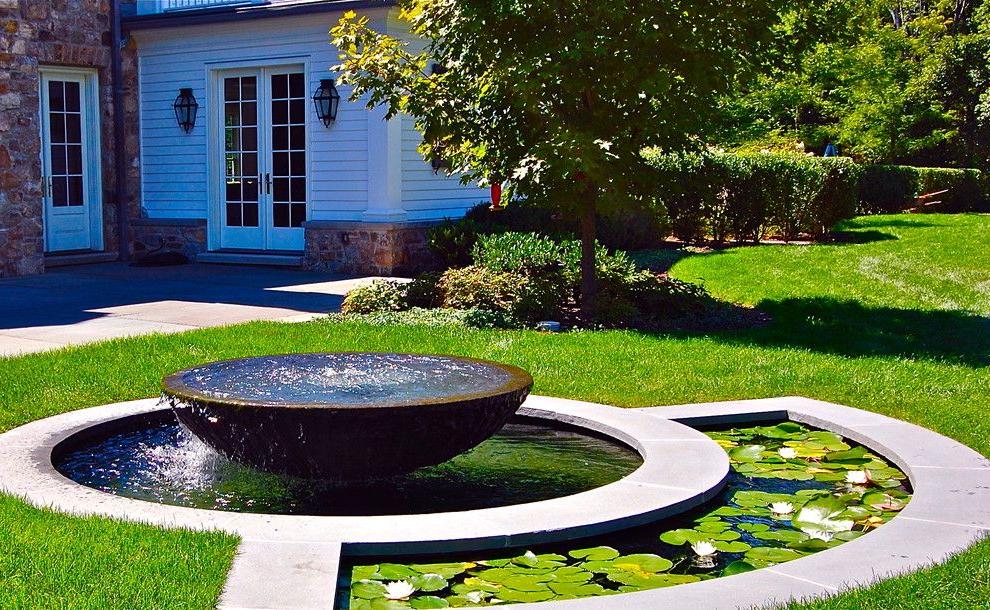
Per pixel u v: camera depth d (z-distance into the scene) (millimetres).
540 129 9008
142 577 3113
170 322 8906
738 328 8820
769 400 6109
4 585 3004
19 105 12195
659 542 3900
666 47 8484
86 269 13430
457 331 8227
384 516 3830
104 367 6637
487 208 13930
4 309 9641
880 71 24828
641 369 6871
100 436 5305
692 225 14898
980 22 28719
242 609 2955
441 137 9039
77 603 2883
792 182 14500
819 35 8836
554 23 8516
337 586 3291
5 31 11945
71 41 13477
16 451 4668
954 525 3812
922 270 11578
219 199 14602
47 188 13570
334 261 13359
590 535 3834
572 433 5582
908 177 21297
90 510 3816
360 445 4152
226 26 13969
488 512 3912
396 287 9805
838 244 14055
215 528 3641
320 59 13375
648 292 9578
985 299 9898
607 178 8516
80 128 14008
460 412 4238
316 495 4488
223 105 14406
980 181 23578
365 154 13164
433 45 9117
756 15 8461
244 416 4102
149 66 14742
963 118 28844
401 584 3309
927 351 7656
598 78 8656
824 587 3160
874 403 6055
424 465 4387
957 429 5473
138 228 14938
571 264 10523
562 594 3334
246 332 8023
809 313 9266
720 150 18453
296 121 13828
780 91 24359
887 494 4504
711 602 3033
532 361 7074
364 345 7516
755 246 14078
